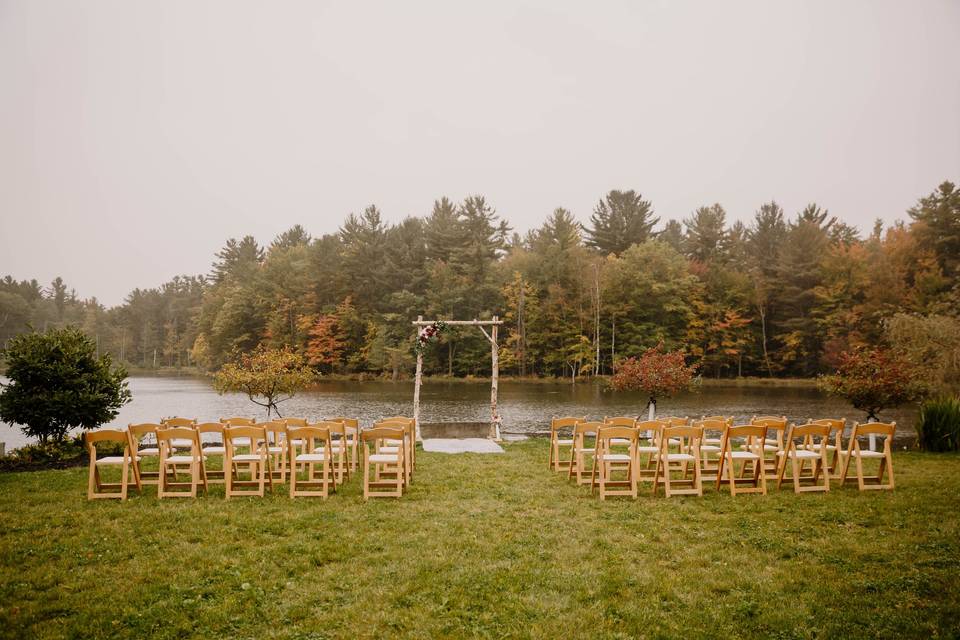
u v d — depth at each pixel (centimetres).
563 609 466
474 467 1068
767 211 5581
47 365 1184
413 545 607
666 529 662
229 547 596
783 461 841
